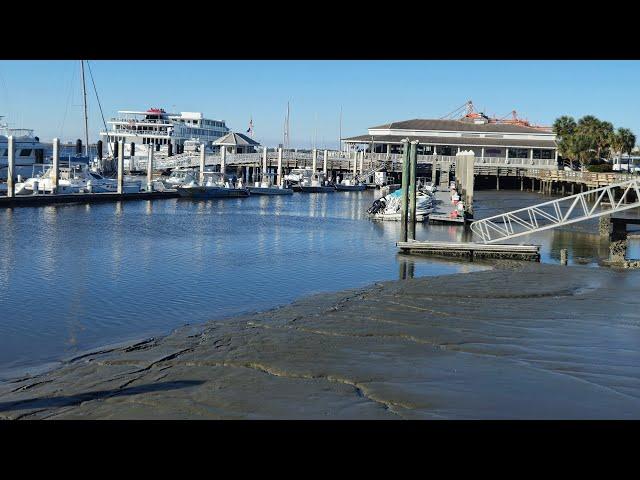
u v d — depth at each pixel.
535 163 117.31
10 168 55.88
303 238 41.81
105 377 13.09
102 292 22.84
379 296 21.75
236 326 17.48
